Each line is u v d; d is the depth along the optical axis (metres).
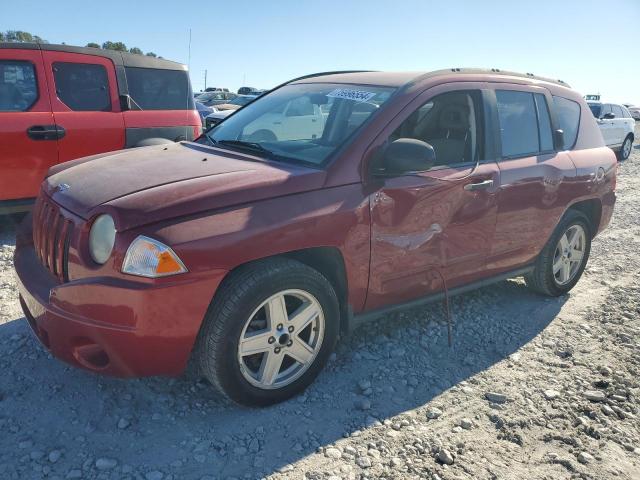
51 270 3.01
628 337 4.08
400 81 3.67
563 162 4.45
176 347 2.68
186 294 2.61
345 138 3.31
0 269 4.89
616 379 3.50
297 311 3.03
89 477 2.47
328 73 4.49
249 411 3.00
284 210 2.88
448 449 2.79
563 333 4.16
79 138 6.24
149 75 6.93
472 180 3.70
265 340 2.92
